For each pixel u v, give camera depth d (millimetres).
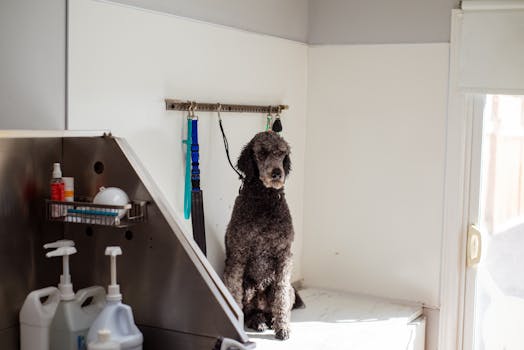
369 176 2852
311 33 2939
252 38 2529
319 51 2920
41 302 1762
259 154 2154
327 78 2910
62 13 1730
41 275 1766
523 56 2525
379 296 2863
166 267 1722
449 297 2746
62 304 1656
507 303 2740
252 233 2188
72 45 1761
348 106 2873
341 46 2871
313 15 2928
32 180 1729
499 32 2555
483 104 2689
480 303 2779
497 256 2740
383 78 2801
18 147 1684
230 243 2242
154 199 1726
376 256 2861
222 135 2371
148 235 1738
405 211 2793
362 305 2738
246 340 1632
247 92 2521
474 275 2752
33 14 1649
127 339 1609
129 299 1776
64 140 1812
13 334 1699
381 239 2846
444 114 2701
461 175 2707
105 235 1789
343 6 2859
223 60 2369
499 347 2768
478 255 2734
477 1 2564
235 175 2484
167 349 1736
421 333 2686
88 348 1543
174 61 2129
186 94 2193
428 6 2693
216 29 2320
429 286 2768
